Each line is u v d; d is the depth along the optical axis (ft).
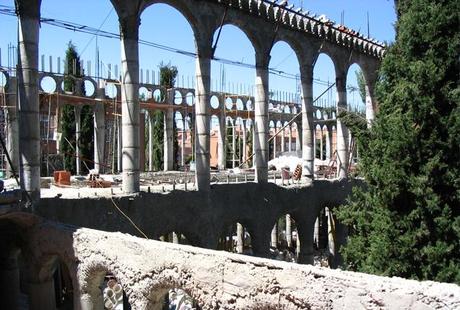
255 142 108.99
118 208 78.38
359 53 139.44
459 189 57.98
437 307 32.86
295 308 39.65
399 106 61.98
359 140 67.15
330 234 131.03
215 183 97.66
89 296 59.62
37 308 68.44
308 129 121.08
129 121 82.48
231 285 44.04
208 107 95.09
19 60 70.08
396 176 59.31
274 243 147.74
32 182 69.21
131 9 82.28
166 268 49.73
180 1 90.33
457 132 58.13
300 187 115.75
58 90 129.39
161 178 124.57
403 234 59.06
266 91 108.78
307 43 120.88
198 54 94.53
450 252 56.44
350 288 36.55
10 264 76.38
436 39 60.59
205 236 93.30
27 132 69.67
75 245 60.18
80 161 159.12
